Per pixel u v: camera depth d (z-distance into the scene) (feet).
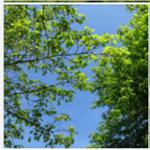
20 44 39.01
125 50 41.45
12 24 37.09
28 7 38.73
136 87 58.75
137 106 56.70
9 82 41.24
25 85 42.27
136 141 56.39
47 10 39.06
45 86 42.80
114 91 57.57
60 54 40.98
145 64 57.11
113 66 55.36
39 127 40.19
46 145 39.70
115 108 57.67
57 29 40.14
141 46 58.70
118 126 56.95
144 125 56.39
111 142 56.75
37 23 39.45
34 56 40.11
